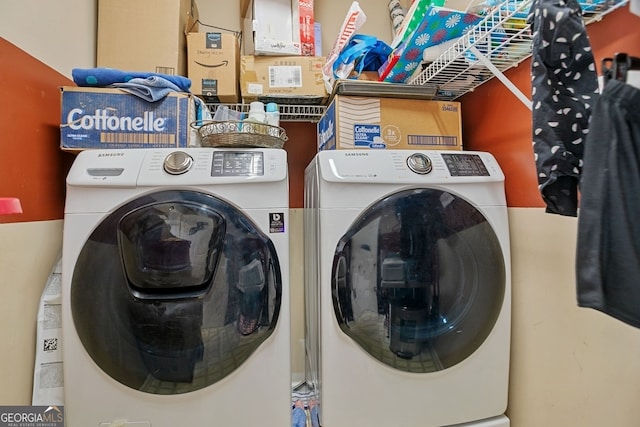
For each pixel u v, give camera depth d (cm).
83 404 83
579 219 57
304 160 169
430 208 98
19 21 89
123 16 128
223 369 86
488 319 99
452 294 99
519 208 104
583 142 66
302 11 144
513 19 85
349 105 118
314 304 113
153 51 128
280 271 89
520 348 103
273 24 142
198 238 86
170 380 84
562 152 67
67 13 110
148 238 85
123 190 85
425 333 96
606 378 78
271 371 88
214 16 169
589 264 55
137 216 84
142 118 101
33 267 92
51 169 102
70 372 82
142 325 84
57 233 104
